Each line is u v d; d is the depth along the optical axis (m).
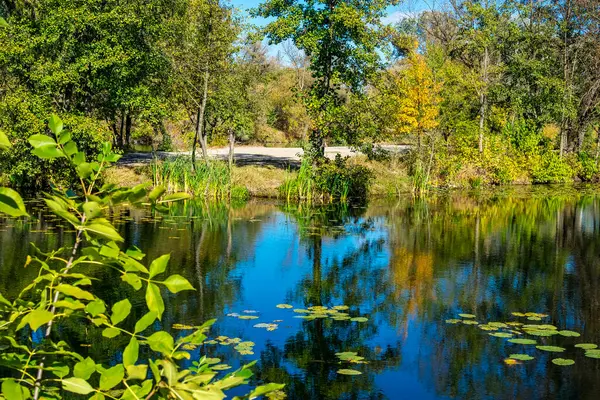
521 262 10.62
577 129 31.58
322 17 20.69
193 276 9.19
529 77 30.47
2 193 1.52
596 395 5.14
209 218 15.20
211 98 20.08
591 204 19.84
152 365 1.78
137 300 7.55
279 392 5.00
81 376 1.82
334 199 19.81
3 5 20.94
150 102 18.91
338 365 5.73
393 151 27.00
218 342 6.22
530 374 5.58
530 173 28.50
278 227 13.97
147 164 21.72
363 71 21.14
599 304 7.97
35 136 1.69
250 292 8.37
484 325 7.03
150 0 19.14
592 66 31.27
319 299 8.09
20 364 1.90
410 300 8.10
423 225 14.79
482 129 27.23
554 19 32.16
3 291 7.55
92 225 1.69
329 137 22.19
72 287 1.81
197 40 19.27
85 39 18.53
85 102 19.08
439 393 5.13
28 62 17.14
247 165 23.41
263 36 20.61
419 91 22.89
